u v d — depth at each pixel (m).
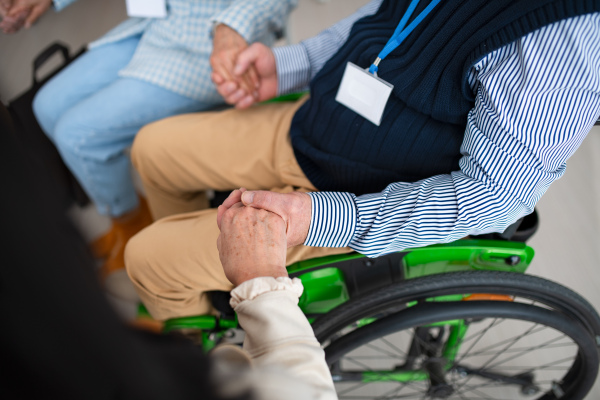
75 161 1.27
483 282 0.82
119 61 1.34
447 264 0.88
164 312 0.93
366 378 1.13
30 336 0.25
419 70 0.74
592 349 0.92
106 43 1.34
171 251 0.85
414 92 0.75
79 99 1.33
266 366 0.43
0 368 0.25
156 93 1.22
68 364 0.26
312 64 1.05
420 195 0.72
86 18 2.25
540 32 0.61
